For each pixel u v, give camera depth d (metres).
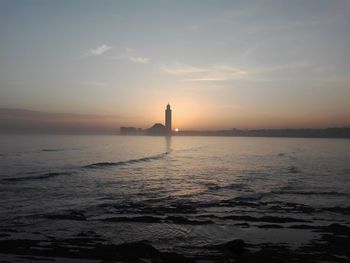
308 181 42.28
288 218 22.55
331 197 31.05
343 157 91.19
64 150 97.44
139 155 88.81
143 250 15.64
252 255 15.39
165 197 30.20
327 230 19.77
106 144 151.38
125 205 25.97
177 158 82.06
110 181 39.47
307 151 122.81
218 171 53.12
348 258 15.33
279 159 82.00
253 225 20.84
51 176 41.78
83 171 48.47
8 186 33.41
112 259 14.70
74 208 24.52
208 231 19.36
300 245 17.02
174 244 17.02
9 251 15.32
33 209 23.78
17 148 100.81
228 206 26.55
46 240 17.08
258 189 35.53
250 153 106.94
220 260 14.76
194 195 31.53
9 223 20.08
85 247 16.11
